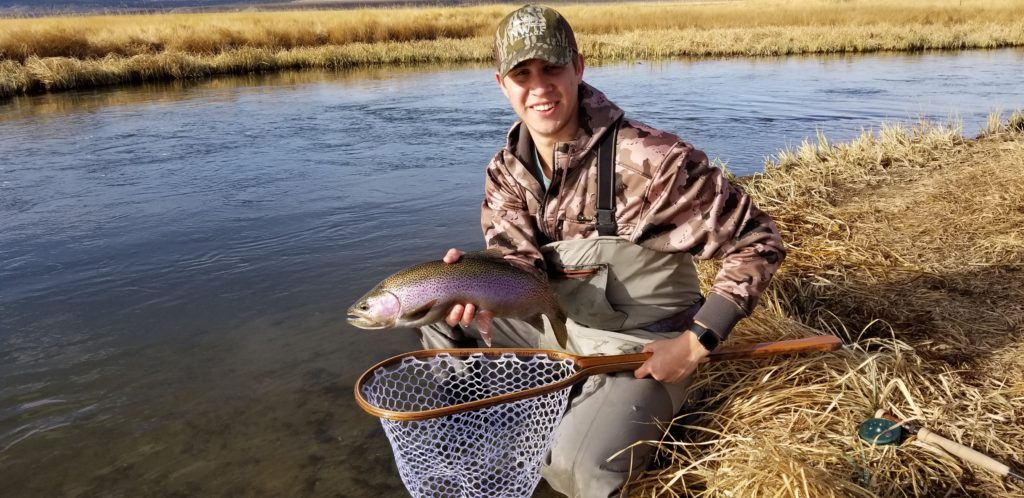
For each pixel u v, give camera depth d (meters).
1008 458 2.57
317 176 8.91
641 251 2.85
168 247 6.28
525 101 2.70
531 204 2.99
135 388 3.92
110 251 6.21
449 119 13.10
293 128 12.34
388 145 10.75
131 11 81.25
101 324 4.74
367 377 2.69
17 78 17.89
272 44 28.33
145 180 8.82
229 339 4.49
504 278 2.70
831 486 2.38
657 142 2.68
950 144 8.53
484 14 41.91
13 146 10.99
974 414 2.82
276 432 3.49
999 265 4.36
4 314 4.92
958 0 48.66
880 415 2.78
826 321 3.86
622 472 2.63
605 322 3.01
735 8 47.44
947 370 3.17
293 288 5.31
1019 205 5.43
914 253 4.77
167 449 3.37
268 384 3.93
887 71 19.95
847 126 11.55
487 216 3.12
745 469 2.58
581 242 2.89
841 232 5.41
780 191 6.84
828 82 17.47
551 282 3.02
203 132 12.05
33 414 3.67
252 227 6.84
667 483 2.70
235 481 3.13
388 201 7.68
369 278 5.47
